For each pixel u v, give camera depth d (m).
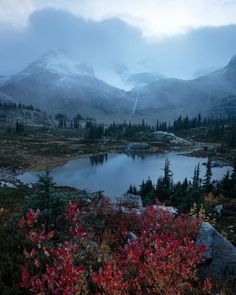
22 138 172.25
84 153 142.62
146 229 10.47
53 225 10.48
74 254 7.79
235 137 178.25
